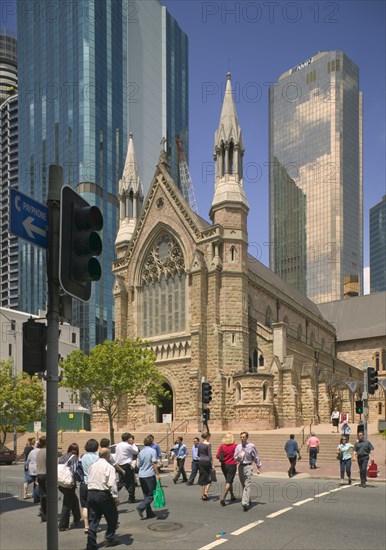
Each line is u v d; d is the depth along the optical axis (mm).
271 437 40812
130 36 166875
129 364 45812
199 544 12594
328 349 87250
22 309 150875
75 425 69625
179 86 196250
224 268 53500
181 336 54250
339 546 12289
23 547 12758
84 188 135000
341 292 193250
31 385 54094
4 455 42625
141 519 15617
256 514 16203
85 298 6477
